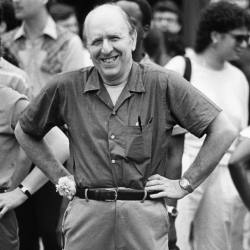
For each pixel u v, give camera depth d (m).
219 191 8.77
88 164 6.58
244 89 9.20
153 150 6.58
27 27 9.40
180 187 6.59
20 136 6.88
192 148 8.74
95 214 6.58
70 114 6.67
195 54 9.14
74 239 6.66
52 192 8.51
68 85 6.66
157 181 6.54
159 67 6.67
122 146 6.51
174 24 12.52
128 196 6.54
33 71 9.38
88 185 6.59
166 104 6.60
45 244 8.65
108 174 6.54
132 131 6.52
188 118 6.60
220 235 8.79
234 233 9.11
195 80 8.98
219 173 8.77
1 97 7.09
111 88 6.60
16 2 9.30
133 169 6.54
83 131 6.61
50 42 9.38
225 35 8.98
